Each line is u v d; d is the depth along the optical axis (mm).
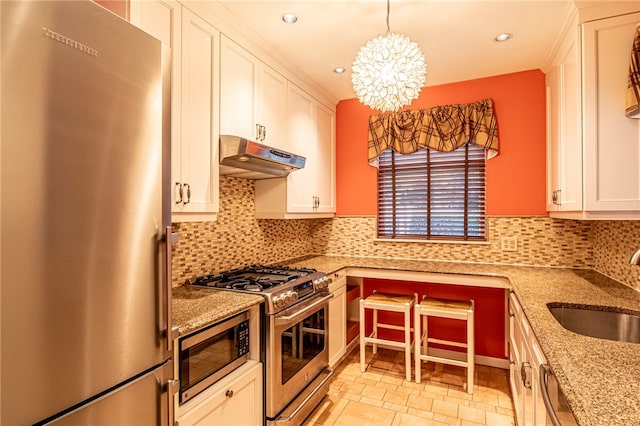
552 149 2543
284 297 1931
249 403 1745
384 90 1742
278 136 2543
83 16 869
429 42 2340
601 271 2500
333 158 3500
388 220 3412
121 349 968
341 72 2838
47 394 800
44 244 790
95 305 899
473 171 3084
